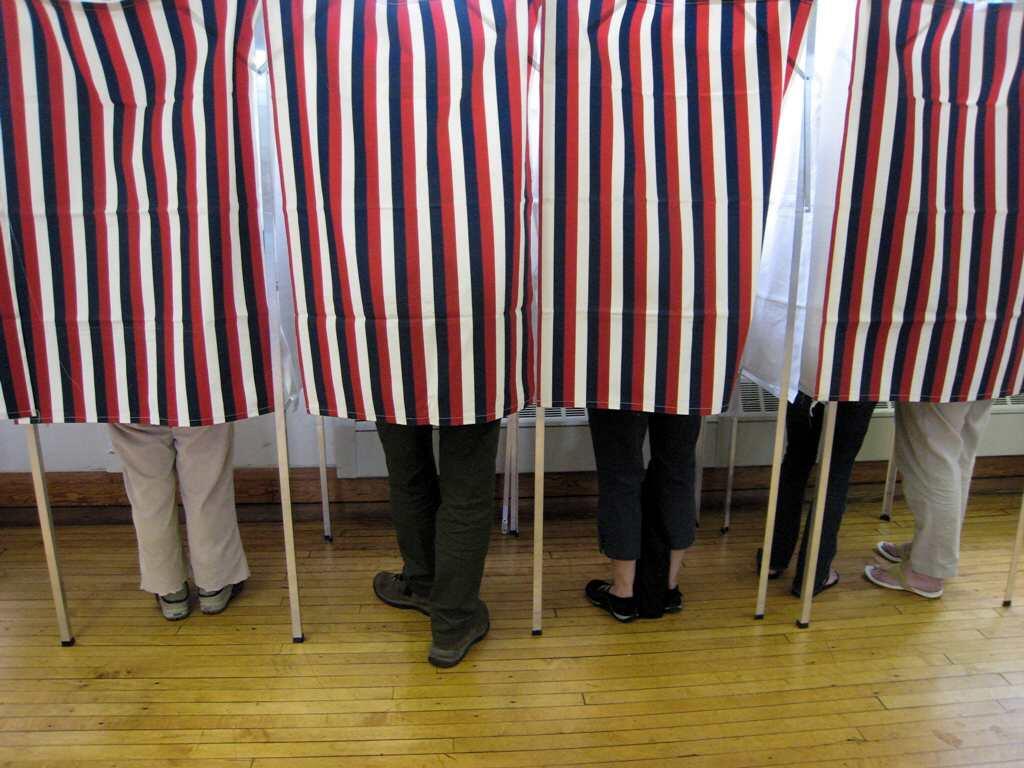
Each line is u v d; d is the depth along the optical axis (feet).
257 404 5.87
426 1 5.06
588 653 6.25
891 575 7.45
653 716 5.48
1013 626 6.71
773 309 6.86
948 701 5.67
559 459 8.95
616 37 5.32
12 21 5.17
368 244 5.25
